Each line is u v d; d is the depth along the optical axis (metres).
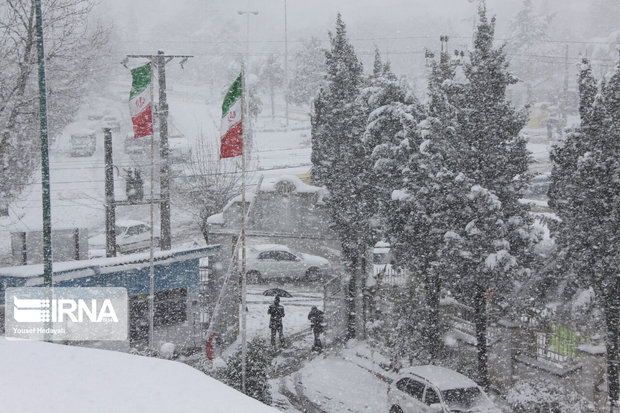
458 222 15.08
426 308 17.14
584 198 12.54
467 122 14.62
